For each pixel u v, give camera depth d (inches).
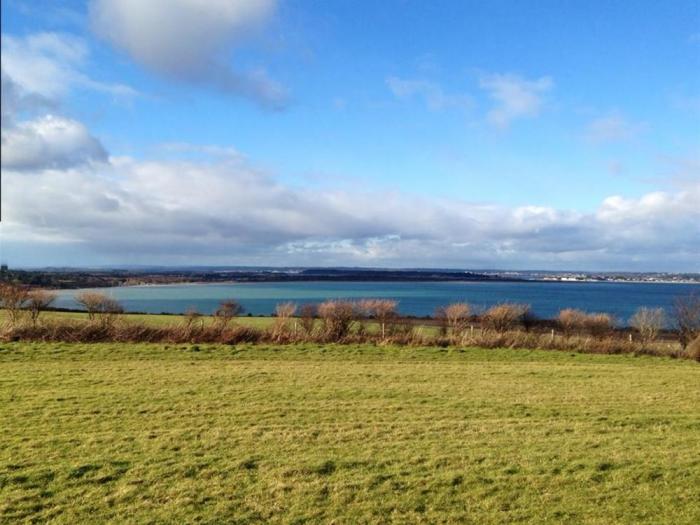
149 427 442.9
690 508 300.2
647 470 355.6
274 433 432.1
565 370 812.6
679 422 494.0
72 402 520.4
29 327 1000.2
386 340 1098.1
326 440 417.1
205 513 287.0
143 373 682.2
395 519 285.1
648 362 970.7
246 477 335.3
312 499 306.3
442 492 318.0
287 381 652.1
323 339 1083.9
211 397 554.3
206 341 1024.9
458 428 458.3
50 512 284.7
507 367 829.8
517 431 453.1
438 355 965.2
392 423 470.3
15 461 355.9
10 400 525.3
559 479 339.6
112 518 279.7
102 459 361.4
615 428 469.1
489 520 285.7
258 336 1058.7
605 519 286.7
